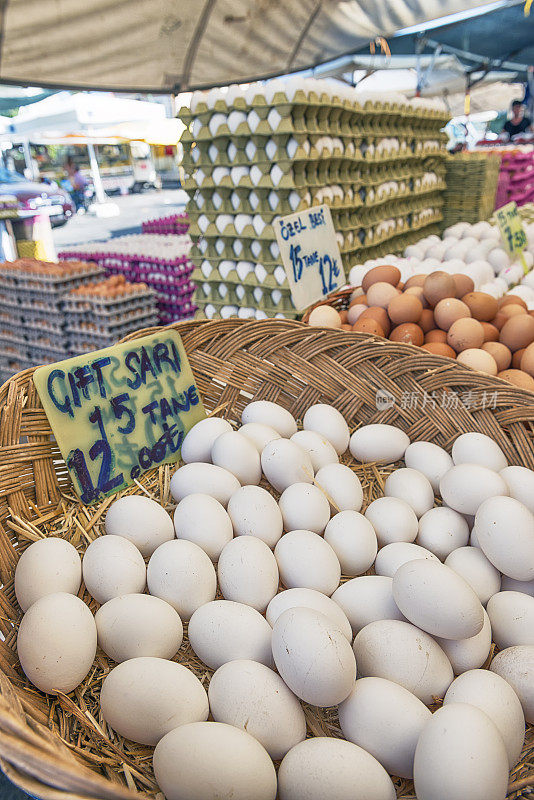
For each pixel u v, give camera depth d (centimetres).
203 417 128
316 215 175
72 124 646
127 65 258
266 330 133
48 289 334
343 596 92
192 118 185
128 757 73
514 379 136
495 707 74
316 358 132
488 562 97
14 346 373
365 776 67
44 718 70
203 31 262
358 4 308
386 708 73
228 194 191
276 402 136
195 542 99
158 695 74
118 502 103
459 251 221
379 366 128
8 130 678
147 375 120
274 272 191
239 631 83
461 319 144
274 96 164
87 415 110
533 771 74
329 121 190
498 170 317
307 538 98
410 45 512
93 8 207
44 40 213
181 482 110
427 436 127
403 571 85
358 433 126
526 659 82
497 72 697
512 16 437
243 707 73
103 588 91
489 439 115
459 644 84
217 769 65
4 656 81
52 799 46
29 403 104
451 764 64
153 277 378
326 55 349
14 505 99
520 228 221
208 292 215
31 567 89
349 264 219
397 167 246
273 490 119
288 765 69
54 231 846
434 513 108
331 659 72
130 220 935
